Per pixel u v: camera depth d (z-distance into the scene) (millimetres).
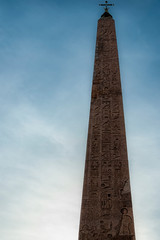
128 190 16641
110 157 18047
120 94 21141
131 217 15734
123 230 15383
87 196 16656
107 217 15828
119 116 19906
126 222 15594
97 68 22984
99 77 22359
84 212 16109
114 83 21828
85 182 17219
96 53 24047
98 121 19828
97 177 17328
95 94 21359
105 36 25438
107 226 15555
